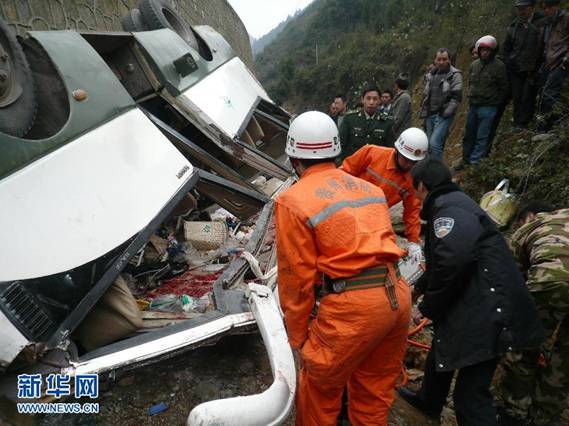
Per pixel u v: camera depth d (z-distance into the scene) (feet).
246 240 11.02
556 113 15.42
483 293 6.50
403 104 18.16
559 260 6.69
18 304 5.72
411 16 76.64
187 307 7.88
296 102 108.58
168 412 7.11
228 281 8.05
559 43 15.17
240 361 8.43
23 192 6.21
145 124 8.80
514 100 17.95
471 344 6.49
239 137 13.39
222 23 52.26
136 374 7.75
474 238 6.42
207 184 9.75
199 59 14.03
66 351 6.02
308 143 6.08
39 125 7.70
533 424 8.02
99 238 6.82
